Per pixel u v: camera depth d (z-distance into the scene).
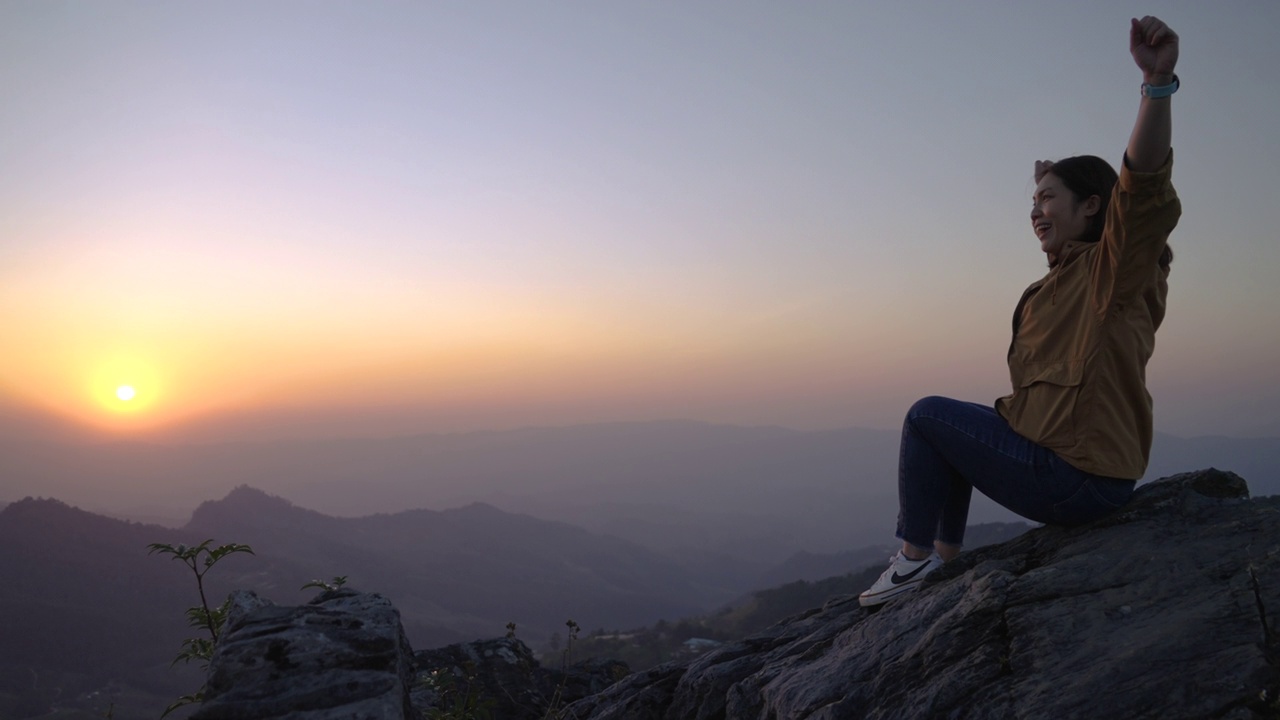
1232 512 2.99
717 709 4.11
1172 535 2.98
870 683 3.10
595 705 5.20
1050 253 3.42
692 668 4.56
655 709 4.64
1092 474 3.09
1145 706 2.25
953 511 3.80
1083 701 2.36
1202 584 2.63
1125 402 3.07
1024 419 3.26
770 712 3.58
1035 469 3.21
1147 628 2.54
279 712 2.61
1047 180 3.36
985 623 2.96
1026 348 3.34
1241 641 2.30
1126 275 2.91
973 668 2.78
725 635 133.88
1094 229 3.27
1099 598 2.78
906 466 3.71
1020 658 2.69
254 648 2.94
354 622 3.18
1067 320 3.18
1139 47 2.69
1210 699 2.17
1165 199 2.74
